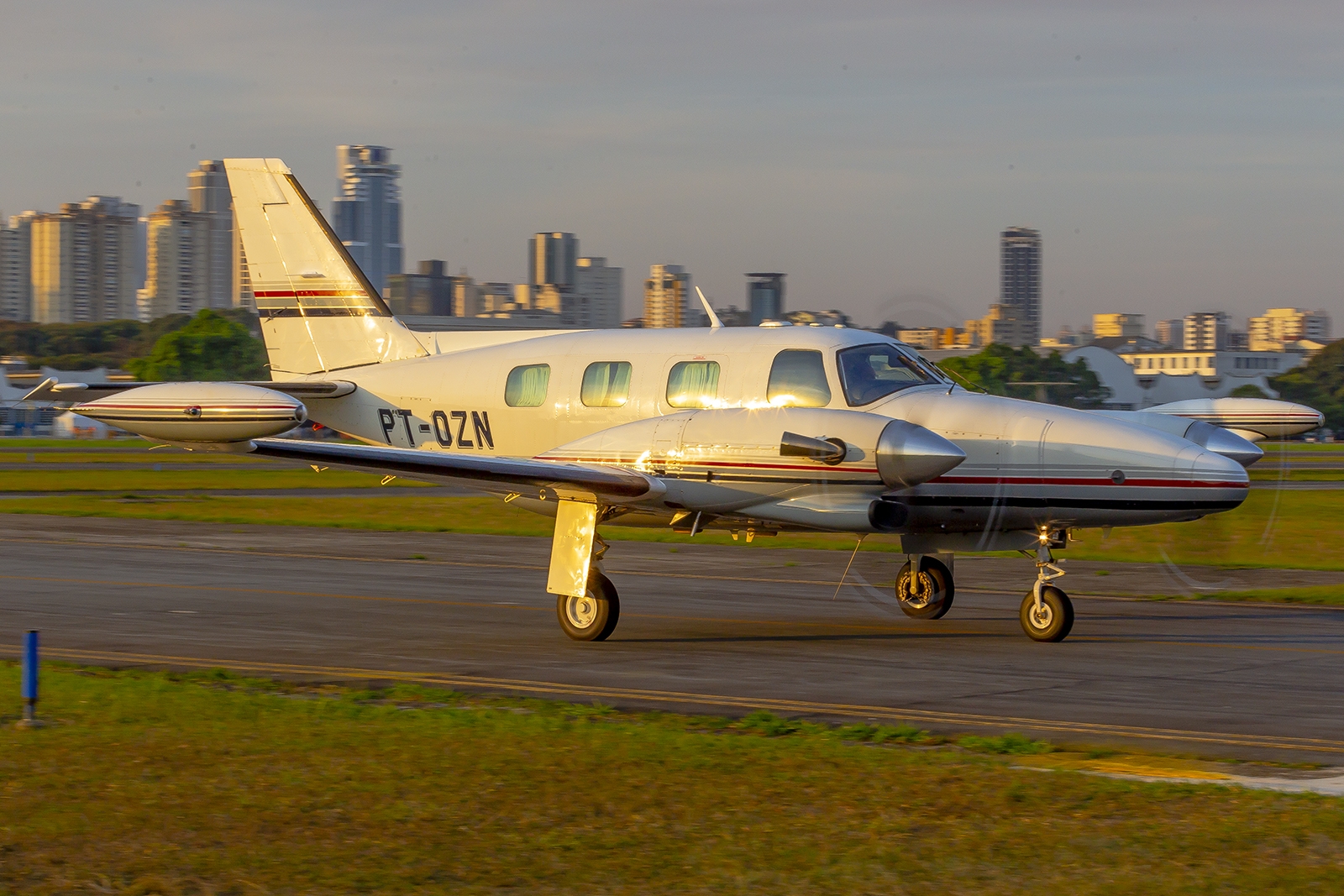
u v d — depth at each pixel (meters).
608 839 23.33
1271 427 55.28
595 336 56.88
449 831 23.77
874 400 49.84
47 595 60.94
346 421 62.91
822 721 34.91
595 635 48.50
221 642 48.19
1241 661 44.56
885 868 21.83
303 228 65.88
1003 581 69.94
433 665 43.62
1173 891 20.80
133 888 20.83
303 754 29.31
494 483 47.94
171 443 47.25
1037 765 29.81
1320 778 28.72
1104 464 47.22
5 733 31.42
